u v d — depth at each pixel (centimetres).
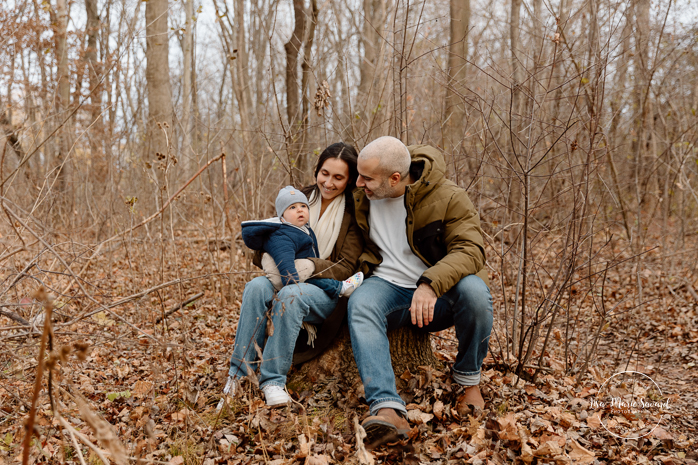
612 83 555
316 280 262
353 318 244
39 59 566
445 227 259
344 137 489
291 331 249
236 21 669
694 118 586
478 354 253
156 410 259
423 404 255
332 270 266
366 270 276
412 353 280
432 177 258
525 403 271
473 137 448
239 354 254
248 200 552
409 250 270
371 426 216
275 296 234
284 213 265
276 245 257
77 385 292
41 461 218
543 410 262
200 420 240
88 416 131
